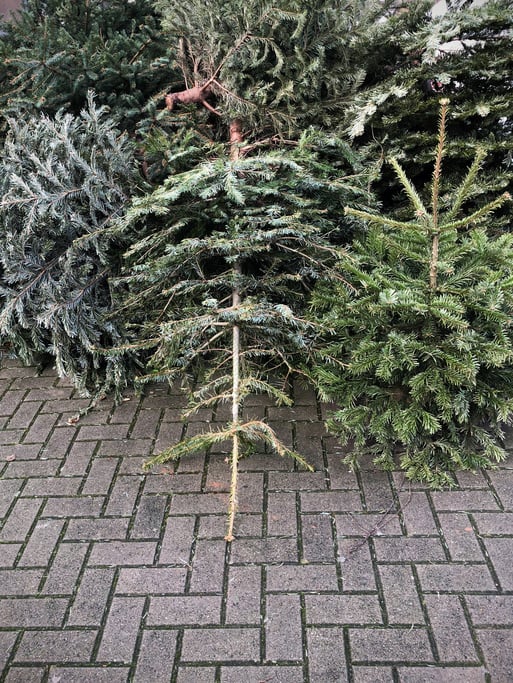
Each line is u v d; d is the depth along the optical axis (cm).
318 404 314
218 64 360
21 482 275
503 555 226
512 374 258
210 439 240
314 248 290
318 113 353
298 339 272
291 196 283
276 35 338
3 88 370
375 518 245
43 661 197
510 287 243
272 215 279
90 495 264
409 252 256
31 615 212
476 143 319
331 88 352
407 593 213
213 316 268
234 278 279
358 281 283
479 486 258
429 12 335
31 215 286
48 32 363
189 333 273
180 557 231
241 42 339
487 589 213
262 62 351
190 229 315
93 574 227
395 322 268
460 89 329
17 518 255
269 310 268
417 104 318
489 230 331
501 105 305
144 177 346
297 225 271
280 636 200
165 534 242
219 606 212
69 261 302
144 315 321
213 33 342
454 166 341
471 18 300
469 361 235
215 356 315
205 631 203
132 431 304
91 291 324
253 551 232
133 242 321
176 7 359
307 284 312
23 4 427
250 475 270
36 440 302
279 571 223
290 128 350
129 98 364
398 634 199
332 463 275
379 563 225
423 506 250
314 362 281
